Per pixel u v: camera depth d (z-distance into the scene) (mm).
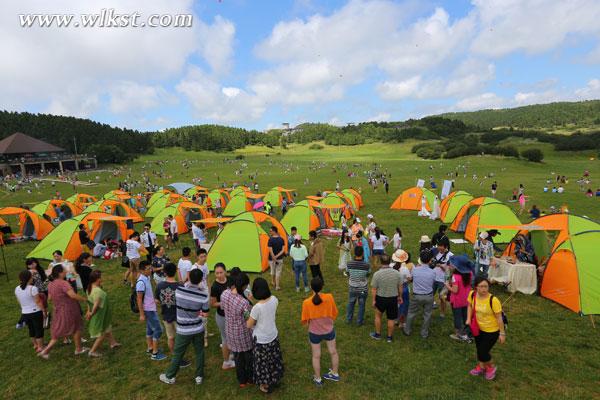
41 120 149250
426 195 29547
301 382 7020
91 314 7828
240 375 6805
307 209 22078
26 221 22594
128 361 7961
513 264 11602
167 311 7418
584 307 9938
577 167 78062
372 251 14727
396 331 9109
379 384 6934
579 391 6676
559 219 11555
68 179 74562
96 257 17359
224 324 7195
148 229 15844
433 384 6910
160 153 167125
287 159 135375
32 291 8172
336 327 9391
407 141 189750
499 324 6590
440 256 9953
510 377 7117
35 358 8180
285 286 12664
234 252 14641
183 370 7496
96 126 154375
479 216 18219
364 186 51750
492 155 97875
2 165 93812
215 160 131500
